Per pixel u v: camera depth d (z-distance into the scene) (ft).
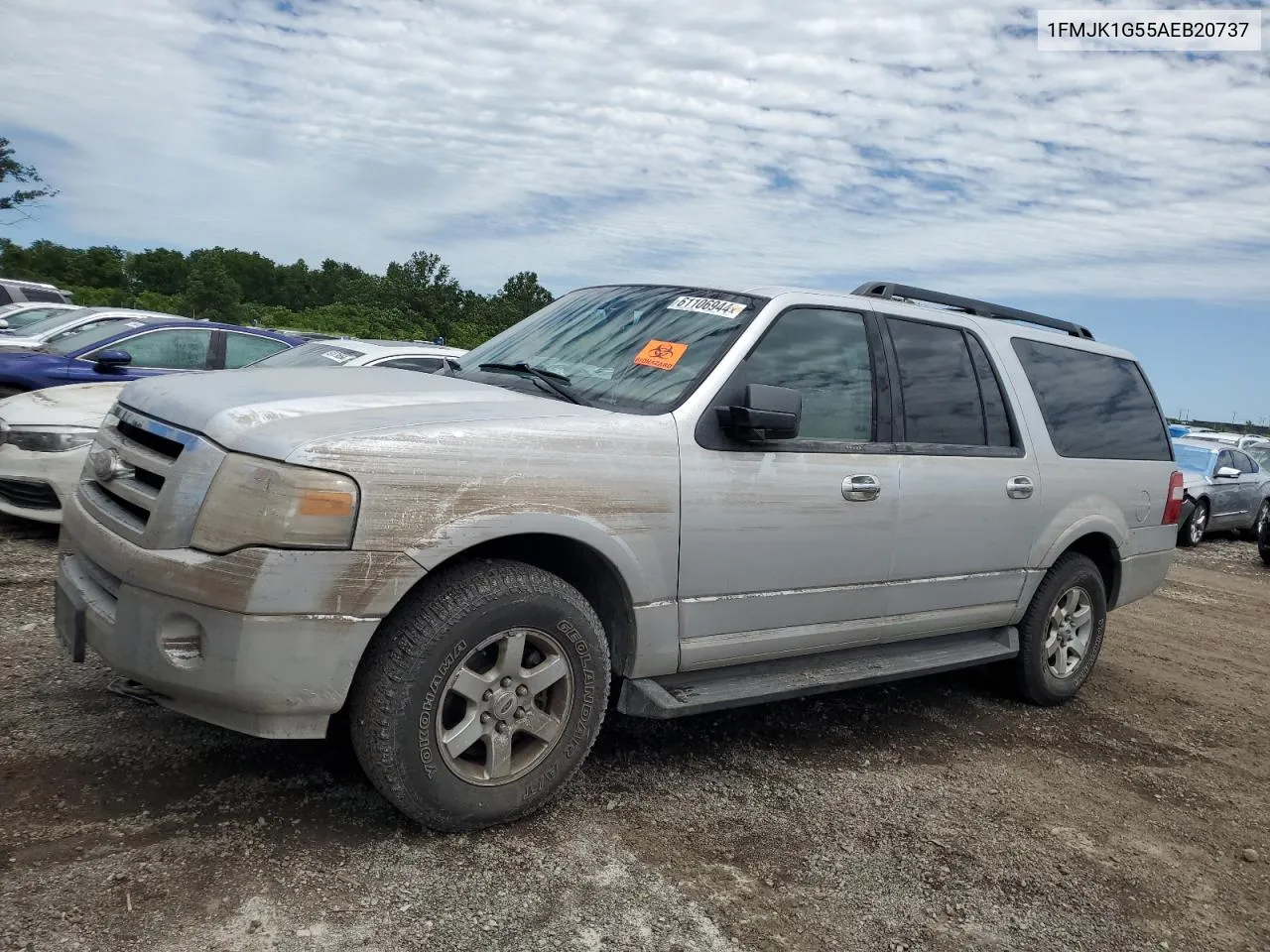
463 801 9.65
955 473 14.34
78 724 11.57
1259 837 12.62
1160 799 13.55
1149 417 19.17
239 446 8.93
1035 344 16.94
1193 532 46.65
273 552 8.59
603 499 10.41
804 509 12.26
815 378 12.89
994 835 11.64
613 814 10.91
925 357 14.61
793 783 12.42
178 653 8.86
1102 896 10.47
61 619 10.35
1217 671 21.50
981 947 9.19
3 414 21.26
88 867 8.62
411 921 8.38
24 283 74.02
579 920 8.71
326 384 10.97
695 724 14.25
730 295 13.09
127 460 9.89
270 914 8.23
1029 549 15.90
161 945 7.66
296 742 11.65
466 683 9.60
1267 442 58.59
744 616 12.00
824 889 9.86
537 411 10.62
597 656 10.50
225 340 31.53
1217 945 9.82
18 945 7.43
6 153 127.03
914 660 14.55
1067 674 17.33
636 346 12.60
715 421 11.55
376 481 8.98
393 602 9.04
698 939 8.68
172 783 10.34
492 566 9.86
